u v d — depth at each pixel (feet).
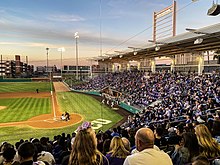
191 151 12.71
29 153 10.14
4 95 153.28
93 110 95.61
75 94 161.79
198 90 79.25
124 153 11.33
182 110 53.93
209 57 115.24
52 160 16.63
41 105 108.88
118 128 34.53
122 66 244.63
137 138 9.34
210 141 12.67
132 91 122.62
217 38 69.05
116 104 106.52
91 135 9.18
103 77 210.18
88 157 8.59
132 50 128.67
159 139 20.79
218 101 54.08
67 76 335.67
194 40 74.59
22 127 66.69
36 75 356.18
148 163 8.18
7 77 327.47
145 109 76.23
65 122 73.31
